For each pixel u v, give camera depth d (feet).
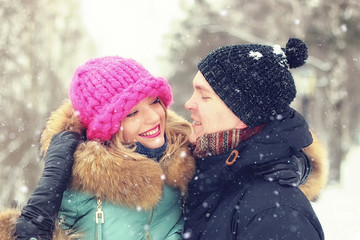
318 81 41.57
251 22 55.98
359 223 26.48
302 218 5.67
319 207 31.24
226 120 6.31
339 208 30.60
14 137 26.09
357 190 38.22
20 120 26.53
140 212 6.41
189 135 7.22
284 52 6.54
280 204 5.72
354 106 48.11
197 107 6.53
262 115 6.15
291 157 6.18
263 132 6.11
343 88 43.06
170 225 6.73
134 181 6.18
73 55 31.27
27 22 27.96
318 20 40.19
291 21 42.96
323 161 6.98
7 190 24.95
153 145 6.86
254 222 5.72
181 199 6.93
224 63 6.26
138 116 6.75
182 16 61.05
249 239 5.68
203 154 6.55
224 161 6.23
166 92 7.00
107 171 6.10
